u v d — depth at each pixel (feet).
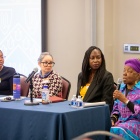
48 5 19.61
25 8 19.86
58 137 9.60
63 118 9.63
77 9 18.81
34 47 19.77
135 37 17.26
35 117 10.06
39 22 19.56
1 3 20.27
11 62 20.27
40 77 13.89
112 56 18.08
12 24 20.21
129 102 11.05
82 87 13.61
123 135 10.71
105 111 11.21
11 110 10.57
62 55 19.43
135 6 17.19
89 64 13.47
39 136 9.98
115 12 17.89
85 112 10.38
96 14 17.98
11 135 10.59
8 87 15.60
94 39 18.04
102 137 10.73
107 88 12.92
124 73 11.48
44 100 11.37
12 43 20.26
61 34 19.35
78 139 4.97
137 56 17.26
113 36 18.07
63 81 13.94
